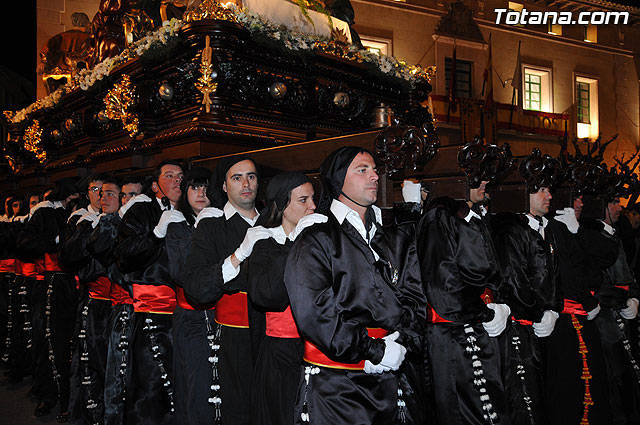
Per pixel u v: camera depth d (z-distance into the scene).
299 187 2.96
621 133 20.20
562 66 19.19
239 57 4.91
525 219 3.89
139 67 5.46
